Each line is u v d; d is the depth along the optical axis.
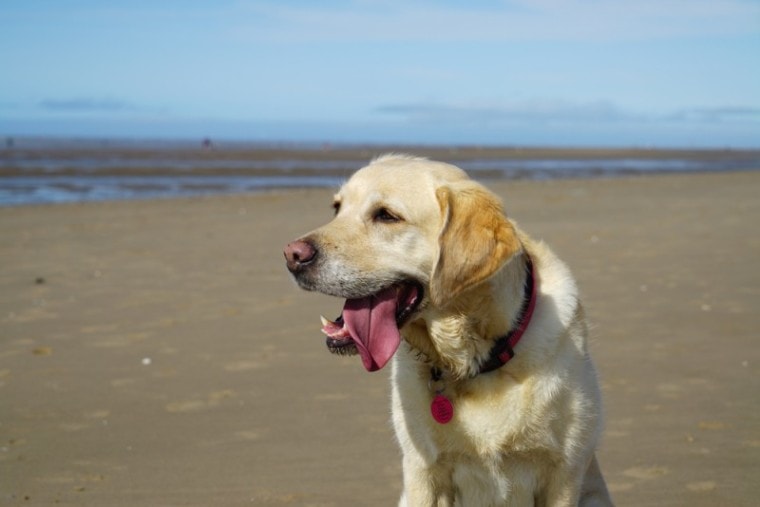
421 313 3.48
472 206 3.39
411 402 3.52
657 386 5.55
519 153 69.62
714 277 8.84
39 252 11.04
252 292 8.55
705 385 5.56
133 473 4.43
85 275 9.49
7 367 6.15
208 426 5.05
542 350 3.40
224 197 18.98
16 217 14.72
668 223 13.34
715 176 28.19
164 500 4.13
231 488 4.26
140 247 11.45
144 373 6.01
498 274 3.35
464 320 3.37
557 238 11.73
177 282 9.07
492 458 3.42
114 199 18.84
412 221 3.48
